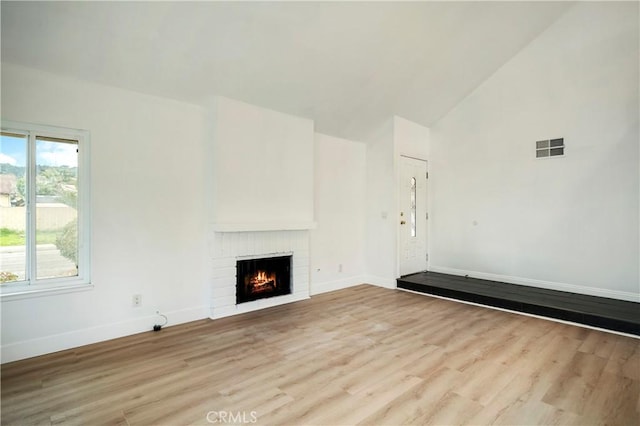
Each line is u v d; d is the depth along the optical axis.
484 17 4.09
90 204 3.14
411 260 5.85
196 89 3.58
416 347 3.10
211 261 3.81
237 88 3.73
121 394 2.29
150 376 2.53
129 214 3.36
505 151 5.27
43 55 2.76
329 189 5.30
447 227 5.95
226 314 3.94
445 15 3.81
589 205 4.51
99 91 3.18
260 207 4.15
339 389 2.36
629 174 4.22
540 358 2.87
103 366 2.68
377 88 4.59
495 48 4.75
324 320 3.84
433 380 2.49
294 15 3.11
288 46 3.42
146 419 2.02
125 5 2.59
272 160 4.27
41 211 2.96
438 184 6.07
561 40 4.70
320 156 5.18
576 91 4.60
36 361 2.76
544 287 4.88
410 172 5.80
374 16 3.42
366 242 5.86
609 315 3.58
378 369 2.66
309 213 4.72
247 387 2.38
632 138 4.20
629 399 2.24
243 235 4.06
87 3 2.50
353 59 3.90
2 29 2.49
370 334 3.42
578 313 3.70
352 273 5.66
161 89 3.45
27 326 2.83
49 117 2.93
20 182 2.87
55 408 2.12
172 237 3.64
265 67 3.59
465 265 5.73
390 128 5.46
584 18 4.51
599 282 4.43
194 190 3.80
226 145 3.82
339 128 5.18
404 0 3.37
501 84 5.29
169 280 3.62
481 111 5.51
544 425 1.97
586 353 2.97
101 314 3.19
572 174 4.64
